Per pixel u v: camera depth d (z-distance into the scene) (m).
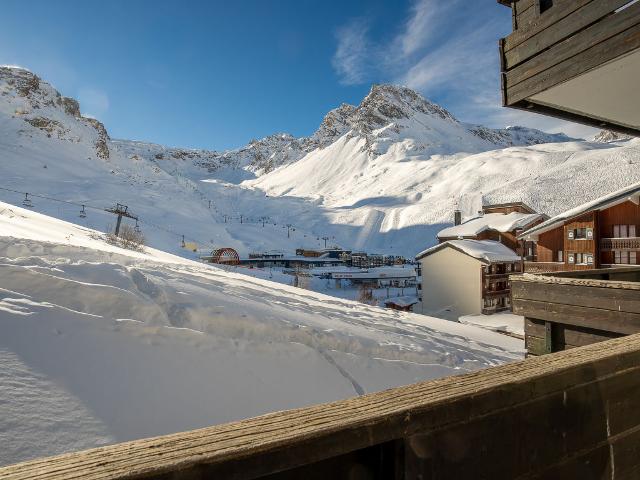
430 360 8.06
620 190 22.56
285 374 5.59
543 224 26.81
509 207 48.34
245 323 6.92
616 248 23.58
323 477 0.98
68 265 7.20
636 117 5.51
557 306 4.73
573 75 4.23
